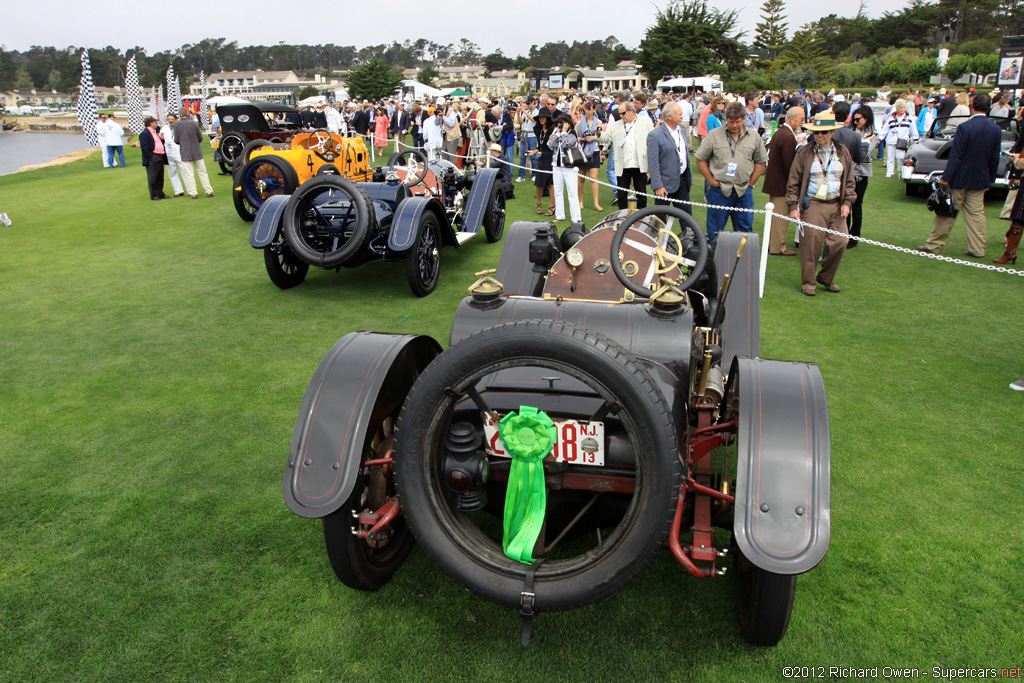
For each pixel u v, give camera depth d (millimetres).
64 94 171375
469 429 2324
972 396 4414
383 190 6988
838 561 2869
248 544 3023
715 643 2445
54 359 5172
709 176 7066
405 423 2209
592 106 12328
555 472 2373
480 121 14758
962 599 2641
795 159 6348
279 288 7000
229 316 6152
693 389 2963
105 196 13633
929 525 3105
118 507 3301
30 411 4328
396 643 2465
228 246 9031
